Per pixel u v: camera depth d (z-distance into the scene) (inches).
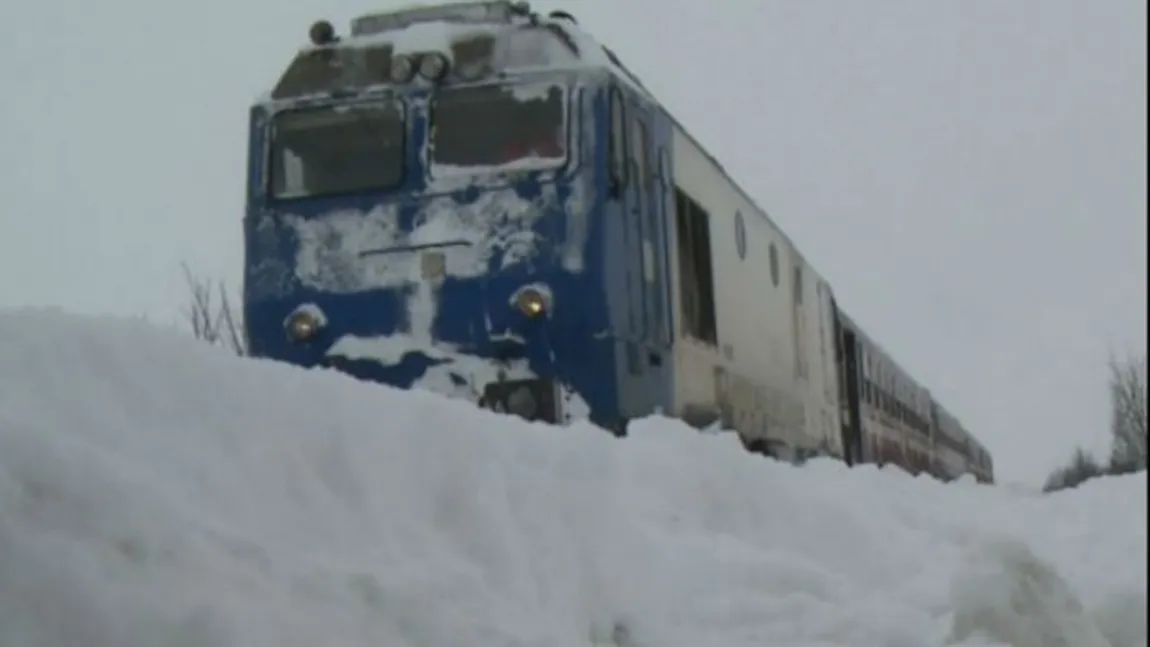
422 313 1224.2
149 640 381.1
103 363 460.1
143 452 441.4
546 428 701.3
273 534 457.4
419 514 528.4
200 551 414.3
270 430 488.4
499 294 1211.2
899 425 2979.8
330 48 1328.7
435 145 1256.8
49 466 398.3
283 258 1273.4
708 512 756.0
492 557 539.5
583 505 628.4
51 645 370.9
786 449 1763.0
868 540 796.0
